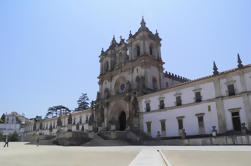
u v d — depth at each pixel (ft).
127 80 233.55
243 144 111.34
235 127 133.69
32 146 168.76
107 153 85.56
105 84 262.26
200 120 151.43
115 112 235.81
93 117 259.60
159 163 47.65
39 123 416.87
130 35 242.99
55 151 105.09
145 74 213.46
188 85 163.32
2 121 550.36
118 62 257.75
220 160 54.19
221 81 145.69
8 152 102.32
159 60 233.14
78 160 63.77
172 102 172.14
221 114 140.05
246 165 45.75
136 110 205.67
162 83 231.09
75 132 177.27
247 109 129.39
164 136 171.01
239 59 140.15
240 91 135.23
